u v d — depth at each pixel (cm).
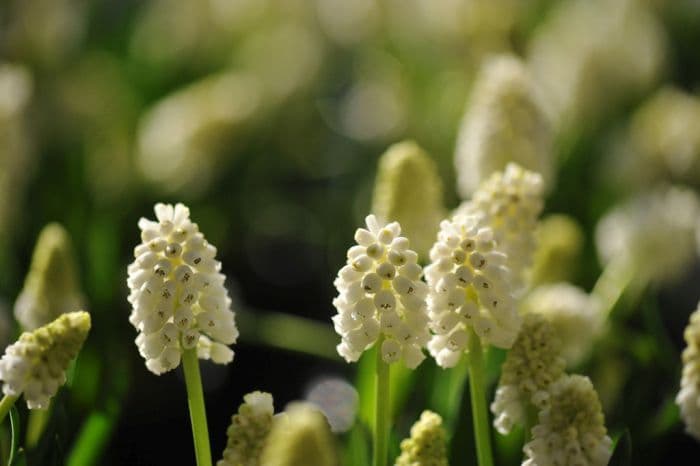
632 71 147
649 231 99
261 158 158
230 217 148
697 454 96
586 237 128
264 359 116
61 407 75
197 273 67
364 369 81
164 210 68
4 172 110
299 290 137
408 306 67
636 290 99
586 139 142
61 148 146
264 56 166
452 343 68
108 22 182
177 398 112
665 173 131
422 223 84
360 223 136
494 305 67
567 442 68
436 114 152
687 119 131
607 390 86
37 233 120
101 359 85
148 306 67
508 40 136
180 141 136
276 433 67
